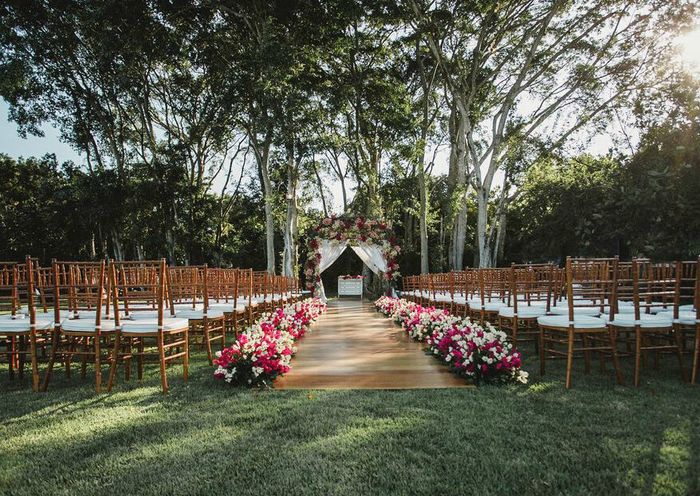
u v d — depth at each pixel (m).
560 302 6.10
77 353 4.13
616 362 4.13
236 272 6.15
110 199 20.52
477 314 7.36
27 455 2.67
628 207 9.07
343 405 3.51
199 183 23.05
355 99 20.92
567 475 2.30
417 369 4.88
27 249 27.62
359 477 2.32
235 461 2.52
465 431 2.89
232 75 17.78
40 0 17.53
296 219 19.31
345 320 10.66
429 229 27.06
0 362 5.61
